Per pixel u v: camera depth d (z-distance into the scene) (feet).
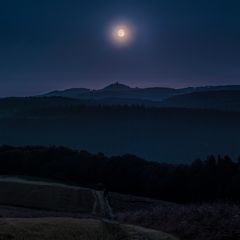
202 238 69.46
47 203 205.36
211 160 309.83
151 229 76.33
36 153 386.32
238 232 69.00
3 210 142.92
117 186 334.44
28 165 369.91
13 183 240.53
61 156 378.73
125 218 100.58
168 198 308.40
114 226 72.23
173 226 77.30
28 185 237.86
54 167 356.18
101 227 70.85
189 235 71.97
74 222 72.43
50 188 235.61
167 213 88.74
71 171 351.67
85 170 348.59
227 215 76.79
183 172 309.42
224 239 67.72
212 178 293.84
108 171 343.87
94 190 251.19
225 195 278.26
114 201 220.02
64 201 209.67
